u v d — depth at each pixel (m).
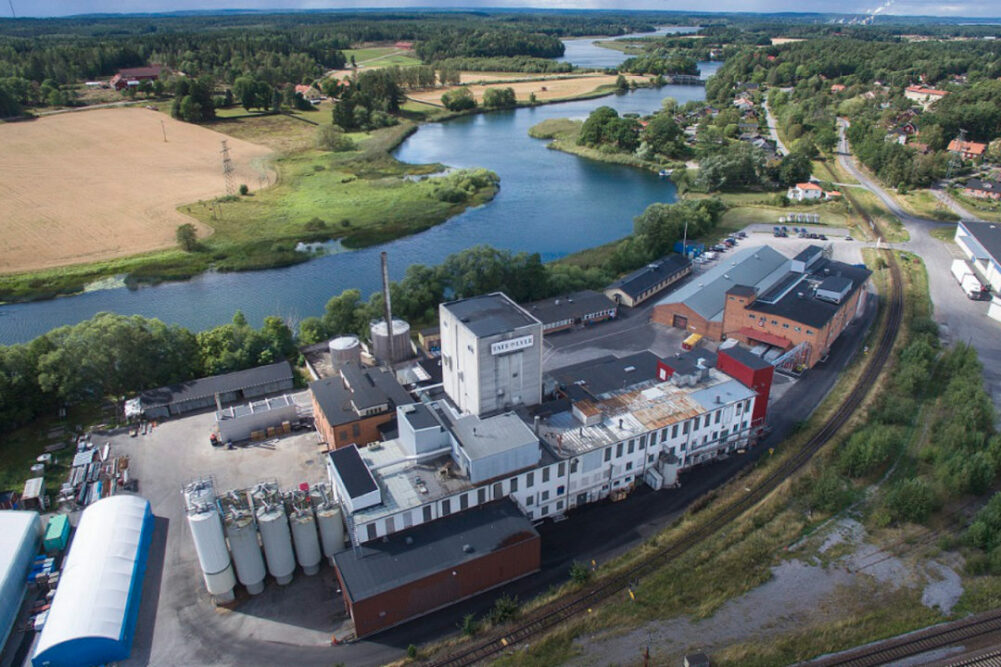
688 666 60.09
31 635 66.62
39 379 100.12
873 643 64.31
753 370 94.50
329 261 182.38
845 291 128.12
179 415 104.94
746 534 79.25
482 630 66.25
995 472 86.75
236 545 68.00
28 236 190.12
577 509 85.25
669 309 136.38
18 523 75.12
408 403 93.38
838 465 90.94
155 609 69.69
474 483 75.62
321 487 75.88
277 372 112.56
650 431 86.12
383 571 67.31
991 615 67.38
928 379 113.50
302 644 65.62
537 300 143.75
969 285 152.25
